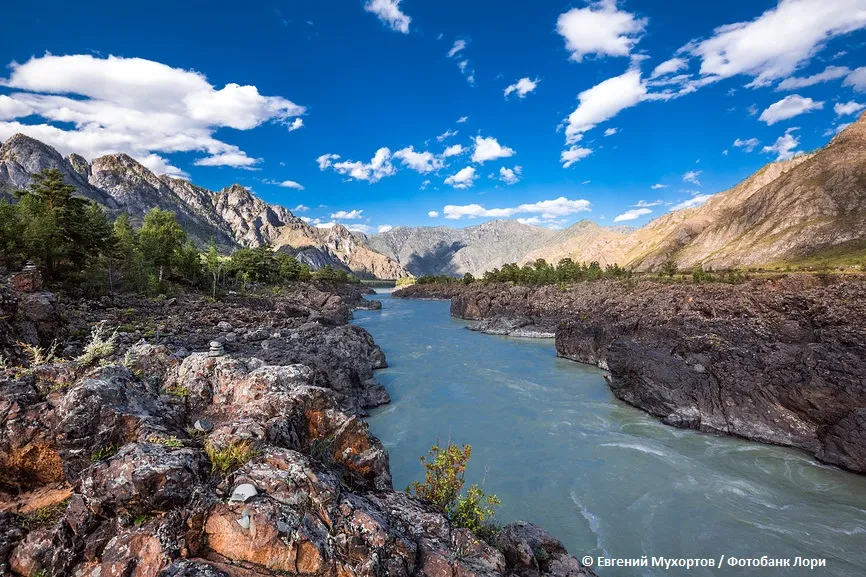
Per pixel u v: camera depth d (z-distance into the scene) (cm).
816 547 1941
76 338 3181
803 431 3031
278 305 8656
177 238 9875
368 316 12712
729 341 4375
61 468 935
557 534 2023
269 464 952
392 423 3456
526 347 7181
